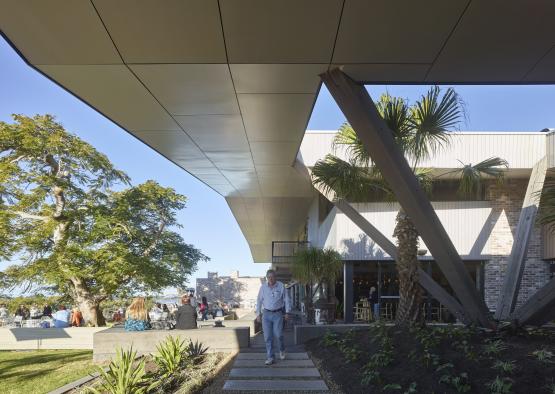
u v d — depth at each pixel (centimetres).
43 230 2239
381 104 1040
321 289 1800
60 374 1054
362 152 1087
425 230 900
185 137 1214
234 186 1938
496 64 807
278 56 775
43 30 691
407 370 734
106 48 744
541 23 677
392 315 1862
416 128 995
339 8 641
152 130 1155
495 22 677
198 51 755
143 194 2545
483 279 1853
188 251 2812
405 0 625
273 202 2441
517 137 1714
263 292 937
